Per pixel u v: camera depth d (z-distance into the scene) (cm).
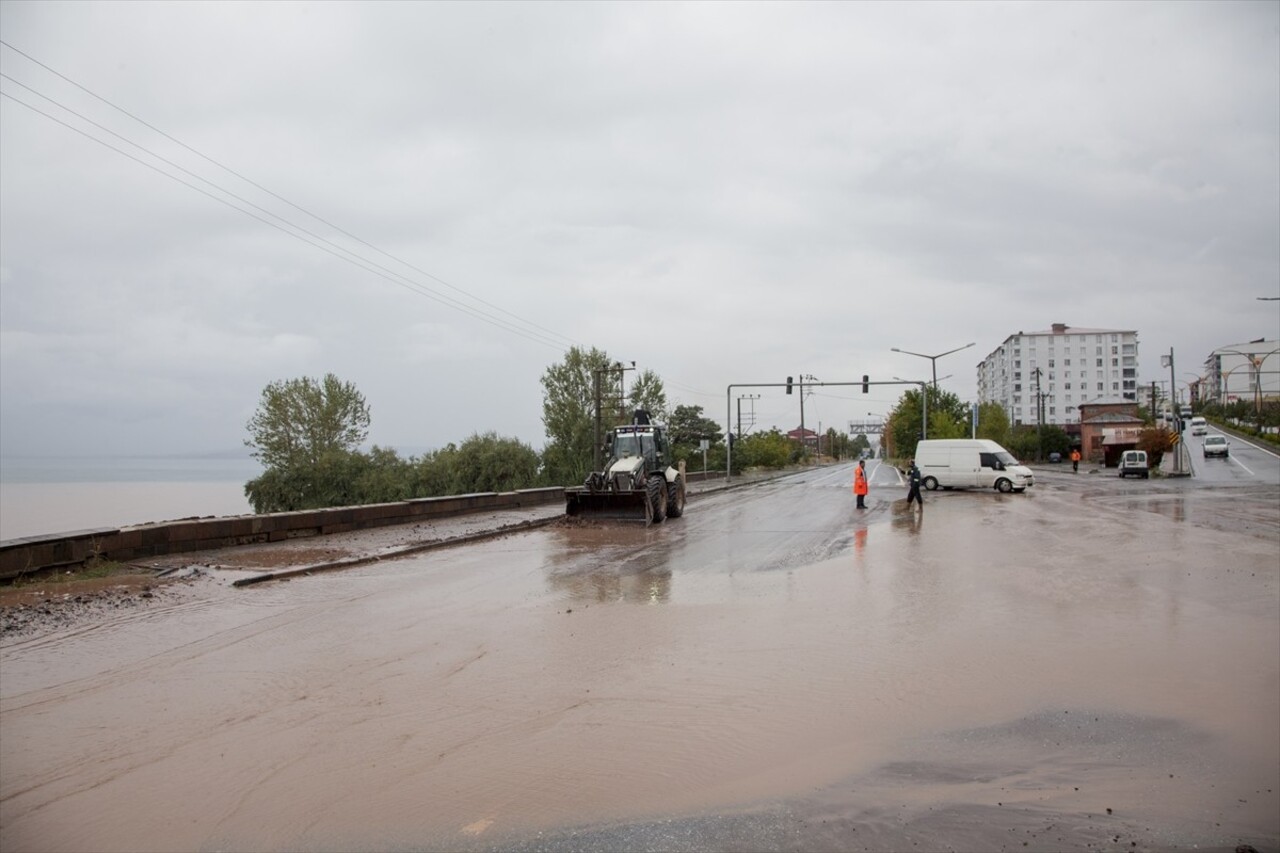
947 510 2736
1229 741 614
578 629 972
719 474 6800
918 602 1114
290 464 5506
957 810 502
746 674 777
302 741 612
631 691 728
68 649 884
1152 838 469
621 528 2277
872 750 596
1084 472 6250
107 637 939
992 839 466
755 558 1586
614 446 2622
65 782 542
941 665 802
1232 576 1301
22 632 959
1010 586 1231
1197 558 1495
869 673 777
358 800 514
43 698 715
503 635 945
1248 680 753
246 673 791
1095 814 499
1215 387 14525
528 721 653
